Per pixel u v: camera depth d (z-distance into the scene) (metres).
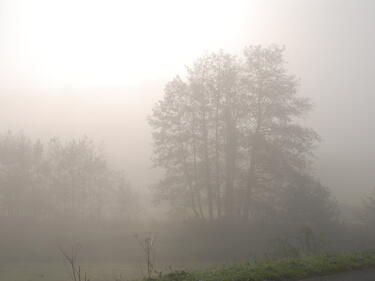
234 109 36.69
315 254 16.81
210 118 36.88
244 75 37.16
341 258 13.81
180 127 37.53
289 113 36.25
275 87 36.09
